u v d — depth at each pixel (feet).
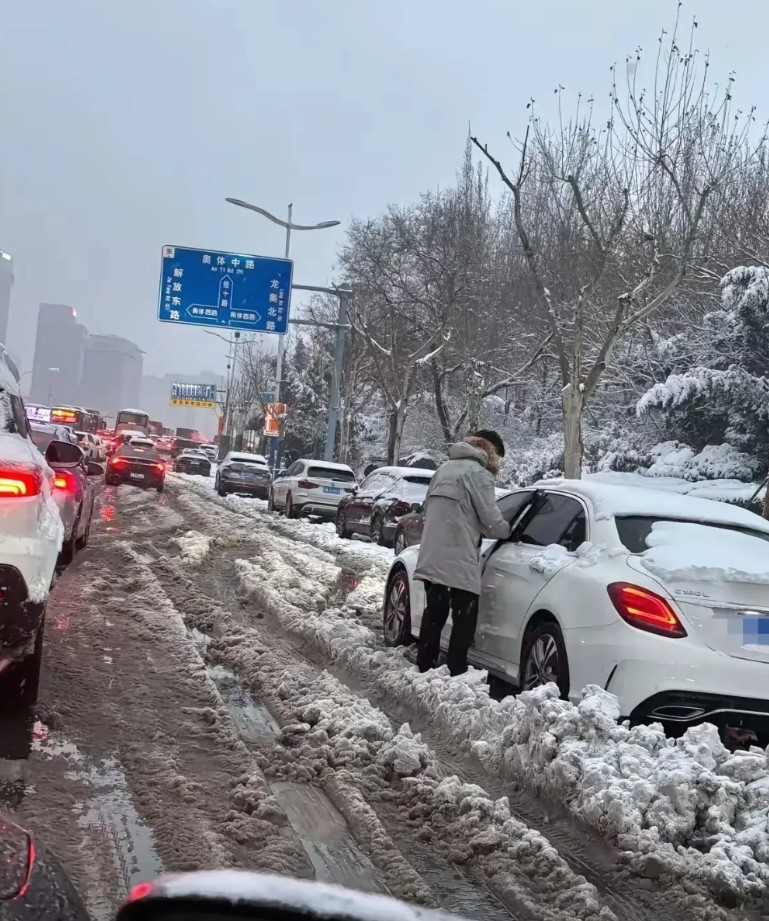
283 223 98.02
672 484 85.15
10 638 16.43
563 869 13.05
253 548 52.75
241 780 15.38
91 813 13.60
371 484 66.95
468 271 100.68
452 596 22.29
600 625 17.79
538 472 107.45
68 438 48.03
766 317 81.00
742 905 12.70
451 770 17.28
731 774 15.25
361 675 24.08
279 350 135.74
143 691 20.20
